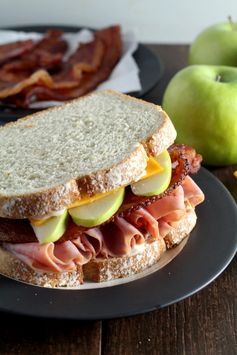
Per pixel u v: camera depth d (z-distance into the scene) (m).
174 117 0.61
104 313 0.42
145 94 0.71
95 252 0.46
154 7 0.90
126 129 0.51
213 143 0.60
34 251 0.44
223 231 0.50
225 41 0.70
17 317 0.44
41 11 0.90
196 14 0.91
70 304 0.42
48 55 0.80
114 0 0.89
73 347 0.42
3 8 0.90
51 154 0.49
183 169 0.49
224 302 0.46
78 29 0.88
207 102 0.59
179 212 0.48
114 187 0.45
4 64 0.80
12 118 0.67
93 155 0.48
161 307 0.43
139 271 0.47
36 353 0.42
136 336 0.43
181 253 0.48
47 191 0.43
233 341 0.43
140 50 0.82
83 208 0.45
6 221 0.45
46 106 0.71
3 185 0.46
